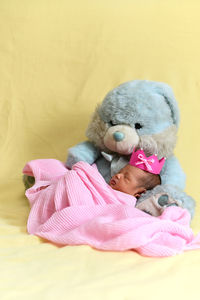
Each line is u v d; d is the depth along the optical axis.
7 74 2.03
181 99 1.86
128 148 1.41
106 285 0.87
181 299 0.85
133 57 1.97
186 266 1.00
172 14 1.99
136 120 1.42
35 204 1.32
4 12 2.08
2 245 1.12
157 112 1.44
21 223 1.33
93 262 1.00
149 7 2.01
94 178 1.31
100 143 1.50
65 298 0.81
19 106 1.99
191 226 1.33
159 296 0.85
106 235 1.09
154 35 1.97
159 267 0.99
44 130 1.95
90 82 1.97
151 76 1.92
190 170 1.75
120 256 1.04
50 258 1.01
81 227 1.14
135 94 1.44
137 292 0.86
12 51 2.05
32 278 0.90
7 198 1.65
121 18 2.02
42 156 1.91
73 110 1.95
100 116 1.50
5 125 1.97
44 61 2.03
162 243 1.09
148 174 1.37
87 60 2.00
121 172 1.39
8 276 0.91
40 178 1.53
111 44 2.00
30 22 2.06
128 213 1.17
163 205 1.28
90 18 2.04
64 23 2.05
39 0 2.07
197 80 1.89
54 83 2.00
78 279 0.91
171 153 1.50
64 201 1.29
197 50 1.93
